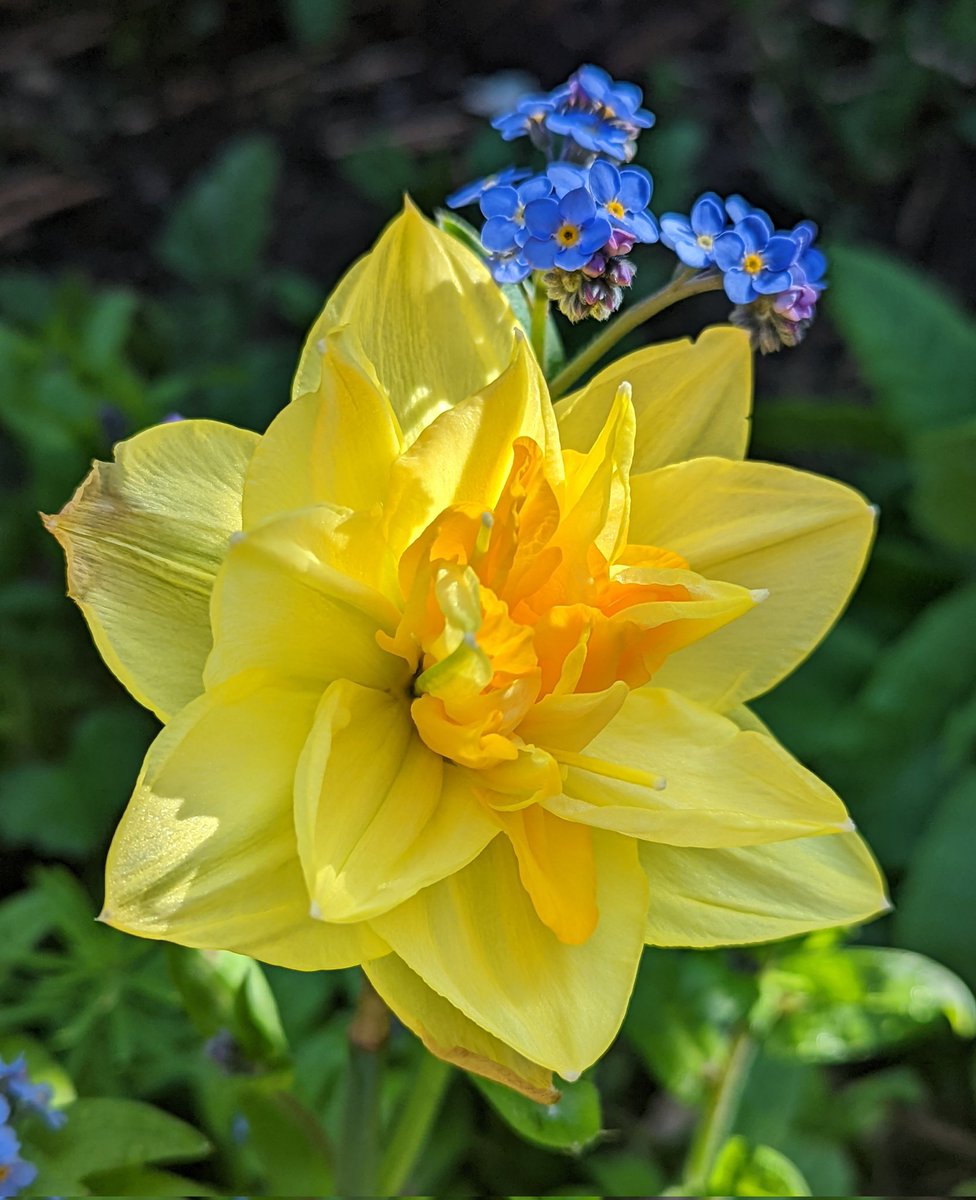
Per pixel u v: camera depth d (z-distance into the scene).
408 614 0.13
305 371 0.14
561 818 0.13
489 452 0.13
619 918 0.13
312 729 0.12
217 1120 0.21
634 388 0.15
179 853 0.12
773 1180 0.19
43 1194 0.16
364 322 0.14
